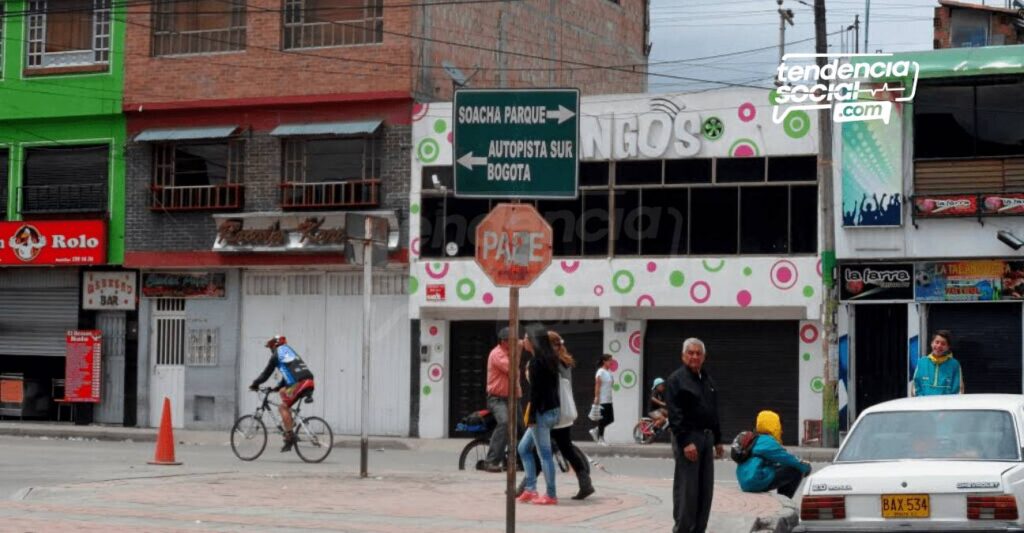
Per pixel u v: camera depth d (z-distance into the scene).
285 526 14.23
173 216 34.97
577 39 40.53
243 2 34.47
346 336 33.66
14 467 22.14
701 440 13.38
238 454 24.58
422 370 32.97
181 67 34.91
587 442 31.58
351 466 23.34
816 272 30.17
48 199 36.25
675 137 31.39
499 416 20.62
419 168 32.94
